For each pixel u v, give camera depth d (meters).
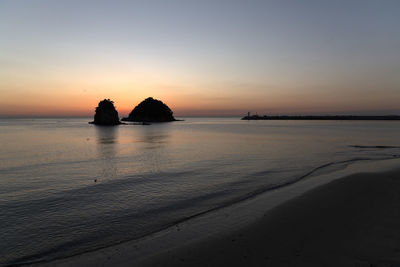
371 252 5.72
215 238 6.84
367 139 41.16
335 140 39.94
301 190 11.70
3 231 7.91
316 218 7.78
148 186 13.19
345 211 8.20
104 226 8.22
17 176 15.62
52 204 10.45
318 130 72.69
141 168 18.16
